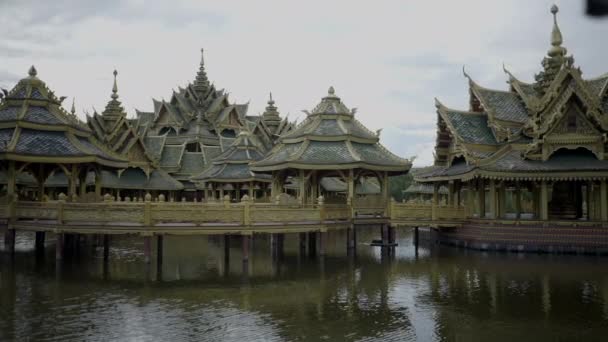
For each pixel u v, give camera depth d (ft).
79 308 58.08
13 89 112.68
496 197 136.67
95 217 86.43
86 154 105.40
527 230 108.78
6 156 97.55
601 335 48.78
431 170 140.56
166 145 236.02
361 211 111.65
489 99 135.64
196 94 285.84
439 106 135.13
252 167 126.21
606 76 128.88
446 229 126.93
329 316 55.57
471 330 50.65
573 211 122.93
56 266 86.48
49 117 109.70
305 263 95.04
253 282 75.20
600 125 111.34
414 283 74.28
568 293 66.69
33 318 53.47
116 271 82.89
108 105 203.92
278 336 48.26
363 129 129.49
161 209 84.07
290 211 93.50
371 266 91.35
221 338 47.39
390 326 51.93
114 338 46.98
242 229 86.99
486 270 85.66
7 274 78.64
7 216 95.35
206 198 185.26
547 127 114.73
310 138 119.34
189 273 82.43
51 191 183.73
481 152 126.41
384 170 117.08
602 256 102.12
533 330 50.49
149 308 58.44
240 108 297.74
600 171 106.93
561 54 134.00
